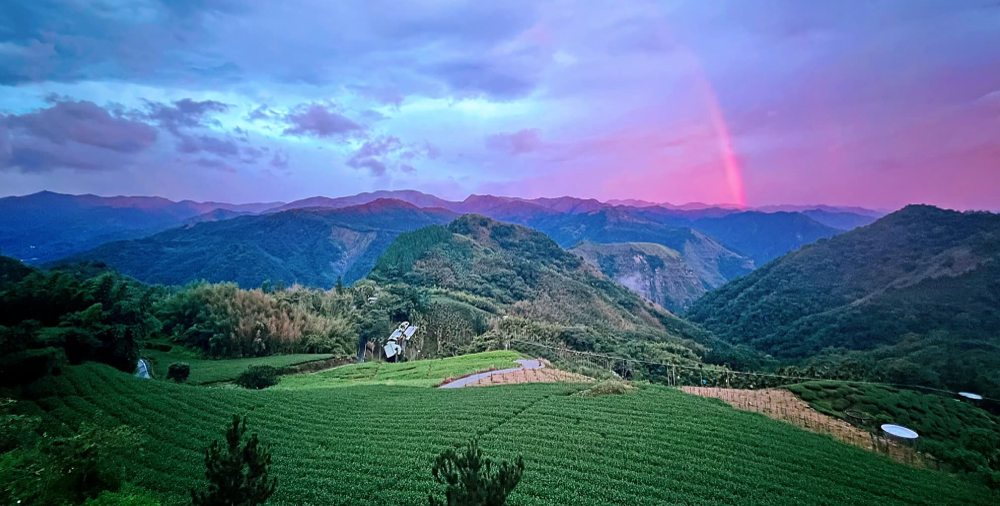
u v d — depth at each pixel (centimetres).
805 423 5044
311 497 3175
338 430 4409
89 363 5503
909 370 9175
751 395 5869
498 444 4169
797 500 3394
